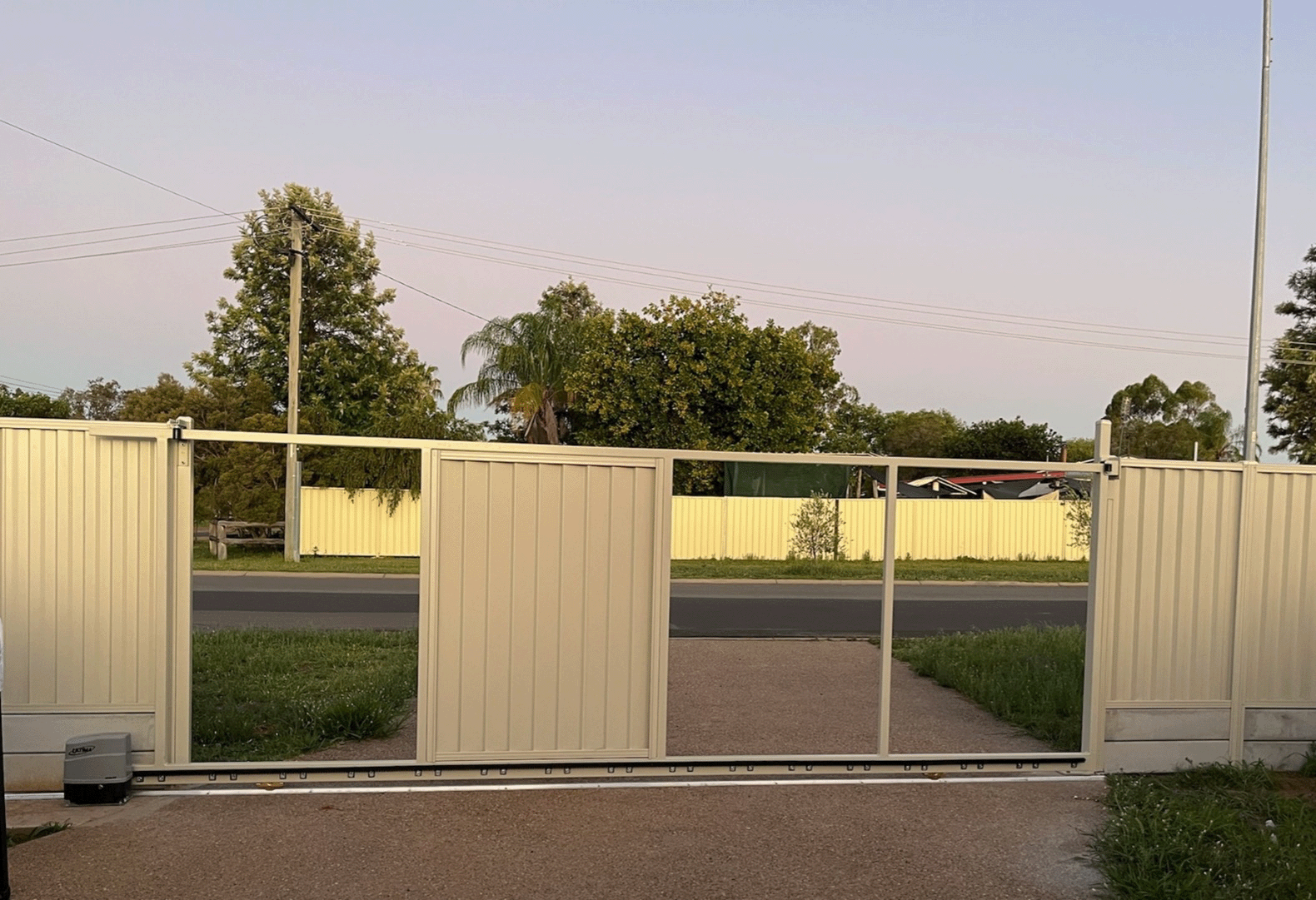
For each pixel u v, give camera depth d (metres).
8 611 6.14
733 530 27.47
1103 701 6.96
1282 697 7.15
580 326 31.00
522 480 6.50
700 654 11.77
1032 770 6.96
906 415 54.84
